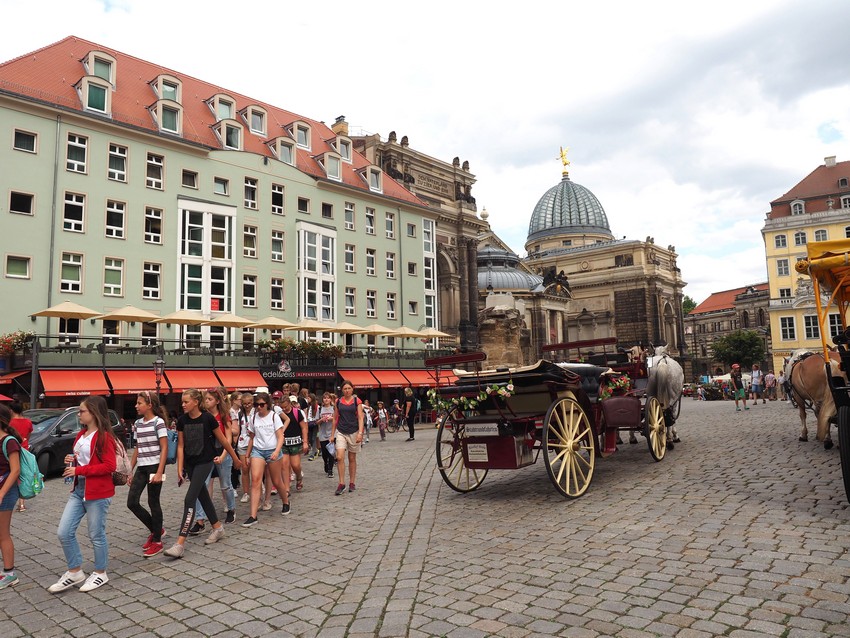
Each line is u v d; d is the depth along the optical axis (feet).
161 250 128.26
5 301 106.93
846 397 27.30
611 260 403.95
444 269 239.91
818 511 26.91
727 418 82.64
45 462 59.31
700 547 22.99
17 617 20.66
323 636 17.48
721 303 474.90
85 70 128.88
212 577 24.12
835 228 263.29
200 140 141.69
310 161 170.30
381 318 176.04
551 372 33.73
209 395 33.99
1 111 109.19
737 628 16.08
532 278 343.46
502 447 35.86
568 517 29.45
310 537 30.01
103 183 120.88
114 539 31.96
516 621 17.51
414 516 32.78
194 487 28.48
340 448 42.37
